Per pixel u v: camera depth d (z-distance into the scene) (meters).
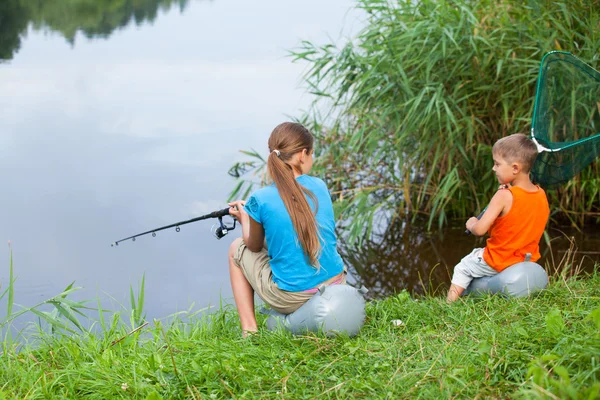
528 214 3.65
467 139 5.64
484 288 3.74
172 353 2.99
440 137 5.50
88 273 4.88
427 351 2.88
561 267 4.82
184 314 4.34
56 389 2.81
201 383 2.74
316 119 6.59
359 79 5.99
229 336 3.44
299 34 11.13
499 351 2.72
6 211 5.75
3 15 14.48
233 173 6.59
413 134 5.80
